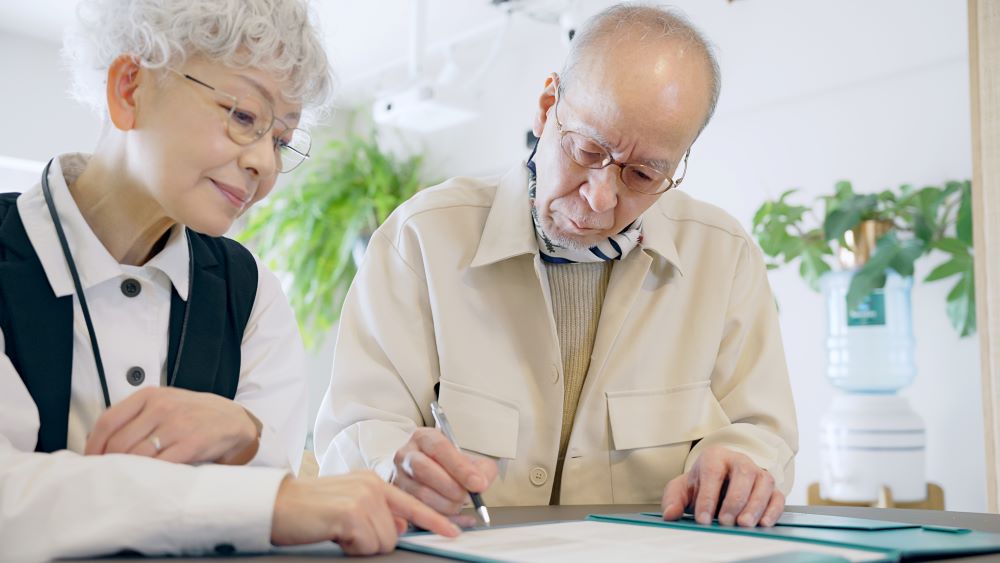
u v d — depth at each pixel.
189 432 0.87
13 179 4.44
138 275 1.07
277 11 0.96
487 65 4.24
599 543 0.85
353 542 0.77
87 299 1.04
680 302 1.49
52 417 0.98
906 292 3.09
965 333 3.07
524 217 1.42
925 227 3.03
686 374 1.46
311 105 1.04
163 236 1.12
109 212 1.05
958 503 3.12
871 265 3.00
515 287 1.43
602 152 1.23
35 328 0.99
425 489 0.99
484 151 4.78
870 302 3.04
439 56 4.74
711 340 1.47
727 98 3.87
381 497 0.82
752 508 1.03
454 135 4.93
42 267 1.01
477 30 4.36
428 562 0.75
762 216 3.35
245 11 0.93
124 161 1.01
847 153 3.50
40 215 1.04
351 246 4.50
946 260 3.19
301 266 4.57
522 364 1.42
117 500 0.76
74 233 1.04
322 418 1.38
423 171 5.00
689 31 1.27
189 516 0.76
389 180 4.68
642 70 1.21
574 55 1.27
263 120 0.97
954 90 3.23
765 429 1.42
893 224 3.10
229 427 0.90
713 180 3.90
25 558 0.75
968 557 0.81
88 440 0.87
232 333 1.17
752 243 1.56
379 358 1.41
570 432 1.46
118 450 0.85
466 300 1.41
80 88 1.05
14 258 1.01
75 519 0.75
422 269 1.43
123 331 1.06
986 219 2.20
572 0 3.64
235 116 0.95
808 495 3.13
